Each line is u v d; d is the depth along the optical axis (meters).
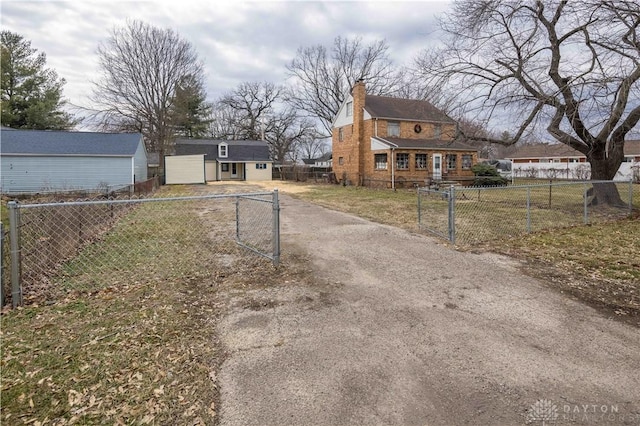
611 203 11.53
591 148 11.38
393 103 27.22
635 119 10.44
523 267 5.42
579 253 6.21
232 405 2.35
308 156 67.00
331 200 15.75
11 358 2.87
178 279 4.89
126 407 2.32
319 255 6.12
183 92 35.50
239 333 3.35
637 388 2.50
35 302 4.05
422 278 4.92
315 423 2.19
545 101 10.03
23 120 29.62
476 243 7.02
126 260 5.81
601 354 2.95
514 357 2.91
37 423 2.16
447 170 24.78
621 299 4.13
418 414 2.26
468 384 2.56
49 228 5.22
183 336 3.28
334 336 3.28
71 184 20.70
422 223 9.41
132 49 32.75
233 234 7.98
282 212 11.74
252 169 38.72
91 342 3.15
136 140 23.52
